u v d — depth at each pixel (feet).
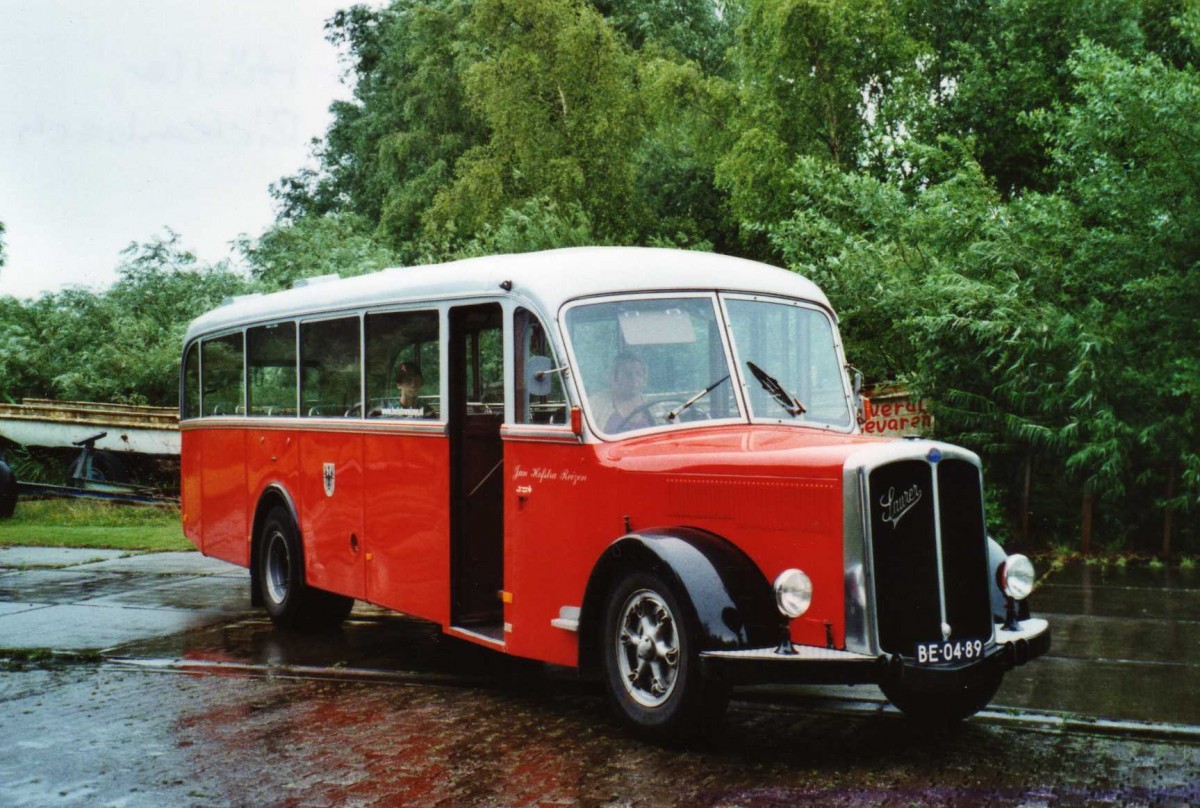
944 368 40.55
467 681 24.11
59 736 20.31
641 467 19.71
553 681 24.12
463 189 98.02
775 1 75.10
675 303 21.71
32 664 26.50
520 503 21.86
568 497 20.83
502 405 24.14
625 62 100.63
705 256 23.20
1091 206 40.16
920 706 19.72
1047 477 40.83
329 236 91.20
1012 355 39.17
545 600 21.29
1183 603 30.58
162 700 22.88
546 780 17.16
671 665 18.35
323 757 18.65
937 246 44.47
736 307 22.22
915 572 17.53
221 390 35.17
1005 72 67.87
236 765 18.33
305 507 29.66
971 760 17.87
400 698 22.72
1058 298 39.70
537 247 74.69
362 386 27.14
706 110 91.04
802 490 17.70
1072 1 66.08
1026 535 40.27
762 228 51.80
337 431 28.02
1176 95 36.42
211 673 25.36
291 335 30.63
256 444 32.42
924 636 17.56
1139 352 38.11
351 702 22.41
